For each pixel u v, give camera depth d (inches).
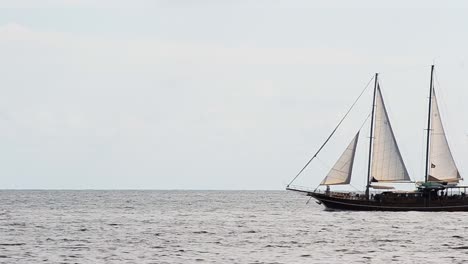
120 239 4845.0
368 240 4817.9
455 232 5339.6
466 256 4060.0
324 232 5359.3
